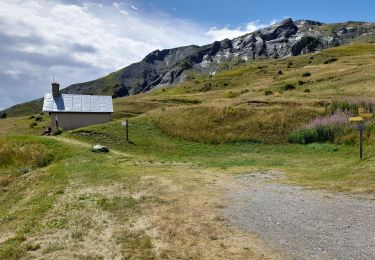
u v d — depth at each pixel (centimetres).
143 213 1229
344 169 1730
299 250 872
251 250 889
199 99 7462
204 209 1233
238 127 3488
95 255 916
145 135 3472
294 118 3538
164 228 1073
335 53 12738
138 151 3091
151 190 1550
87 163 2455
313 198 1316
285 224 1052
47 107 4994
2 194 2047
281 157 2678
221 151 3041
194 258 865
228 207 1248
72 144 3122
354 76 6512
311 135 3062
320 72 8412
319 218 1087
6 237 1115
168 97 8000
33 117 8338
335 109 3544
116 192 1559
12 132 6481
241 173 1989
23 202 1677
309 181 1647
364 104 3559
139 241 984
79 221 1194
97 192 1585
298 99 4616
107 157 2695
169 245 950
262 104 4412
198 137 3353
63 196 1567
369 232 955
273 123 3472
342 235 945
